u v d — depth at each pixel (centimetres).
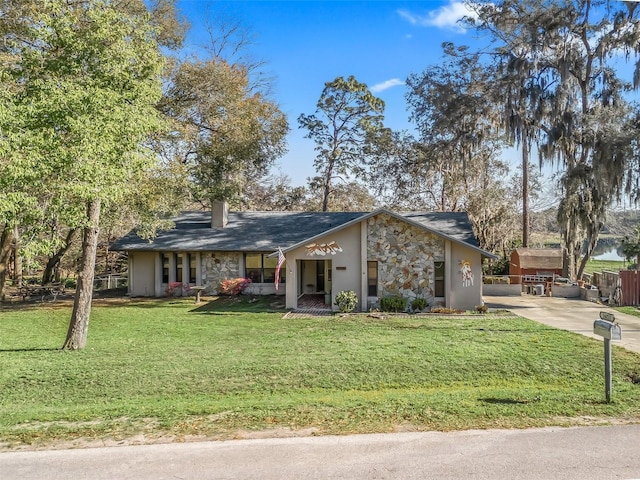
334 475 415
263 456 456
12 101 1000
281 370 902
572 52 2298
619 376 835
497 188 3369
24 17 1570
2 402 740
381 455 454
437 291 1809
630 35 2150
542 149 2350
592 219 2241
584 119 2091
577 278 2494
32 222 1035
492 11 2573
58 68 1105
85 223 1082
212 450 471
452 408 593
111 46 1131
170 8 2103
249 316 1678
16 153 923
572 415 564
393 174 3672
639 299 1864
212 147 2258
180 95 2178
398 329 1362
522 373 874
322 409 603
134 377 867
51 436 519
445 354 1013
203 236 2402
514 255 2825
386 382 834
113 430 536
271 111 2512
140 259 2361
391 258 1808
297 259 1861
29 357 1044
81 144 1003
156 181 1925
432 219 2361
